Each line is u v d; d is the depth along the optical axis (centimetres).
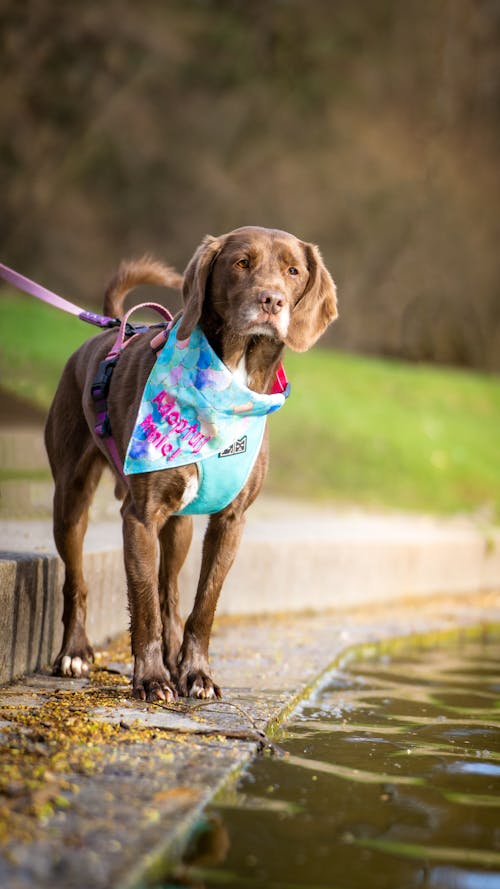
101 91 2967
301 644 688
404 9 3114
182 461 466
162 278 598
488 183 3134
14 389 1482
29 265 2917
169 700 474
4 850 286
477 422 2038
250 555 809
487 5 3064
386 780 395
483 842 330
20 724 414
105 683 514
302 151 3109
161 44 2984
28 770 354
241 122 3097
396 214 3105
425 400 2084
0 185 2881
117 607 656
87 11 2894
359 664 676
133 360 499
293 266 473
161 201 3030
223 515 502
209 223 3048
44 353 1684
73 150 2967
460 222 3120
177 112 3056
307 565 873
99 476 545
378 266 3092
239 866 298
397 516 1317
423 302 3102
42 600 538
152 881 285
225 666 592
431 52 3114
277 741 449
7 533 690
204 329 476
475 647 777
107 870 278
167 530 550
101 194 3002
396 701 562
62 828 305
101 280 2972
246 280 462
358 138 3117
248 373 479
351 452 1647
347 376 2108
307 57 3138
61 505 534
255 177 3078
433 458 1703
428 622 861
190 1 3100
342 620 833
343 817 346
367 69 3142
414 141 3144
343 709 530
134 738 407
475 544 1118
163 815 322
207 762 385
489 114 3119
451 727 502
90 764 369
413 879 296
